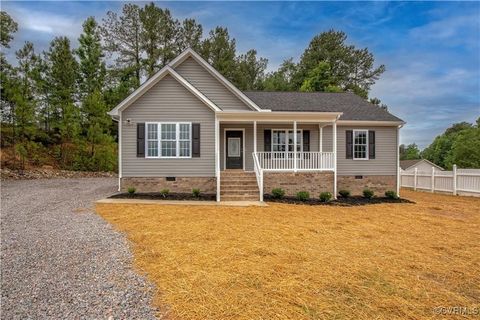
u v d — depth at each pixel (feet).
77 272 14.02
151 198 38.70
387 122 47.93
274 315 10.39
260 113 41.22
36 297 11.48
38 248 17.43
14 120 62.03
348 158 48.47
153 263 15.33
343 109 51.13
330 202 39.63
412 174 61.00
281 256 16.63
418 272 14.78
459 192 50.08
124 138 41.78
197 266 14.94
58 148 77.71
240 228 23.34
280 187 41.63
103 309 10.67
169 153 42.19
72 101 79.05
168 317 10.23
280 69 136.36
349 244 19.48
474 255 17.62
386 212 33.12
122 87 89.30
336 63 116.67
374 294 12.22
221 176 42.70
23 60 66.33
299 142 49.44
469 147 124.88
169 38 98.89
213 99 47.16
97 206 32.12
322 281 13.35
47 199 36.01
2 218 25.40
